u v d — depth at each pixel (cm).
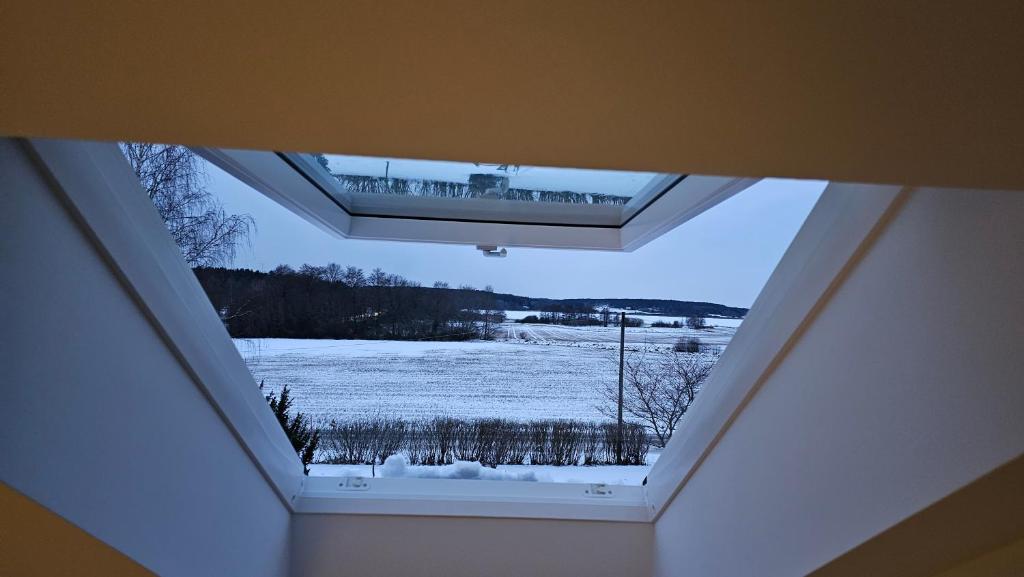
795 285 183
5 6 55
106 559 143
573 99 68
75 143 121
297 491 284
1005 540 162
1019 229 110
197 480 187
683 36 59
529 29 58
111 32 58
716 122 72
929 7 56
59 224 121
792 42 60
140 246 149
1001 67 62
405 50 61
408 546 282
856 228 154
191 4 55
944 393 127
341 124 74
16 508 119
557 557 287
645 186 216
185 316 175
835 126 73
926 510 132
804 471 177
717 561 229
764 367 201
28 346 112
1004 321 112
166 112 72
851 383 158
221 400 201
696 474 257
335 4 55
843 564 164
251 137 78
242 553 223
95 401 134
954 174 86
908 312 138
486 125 74
